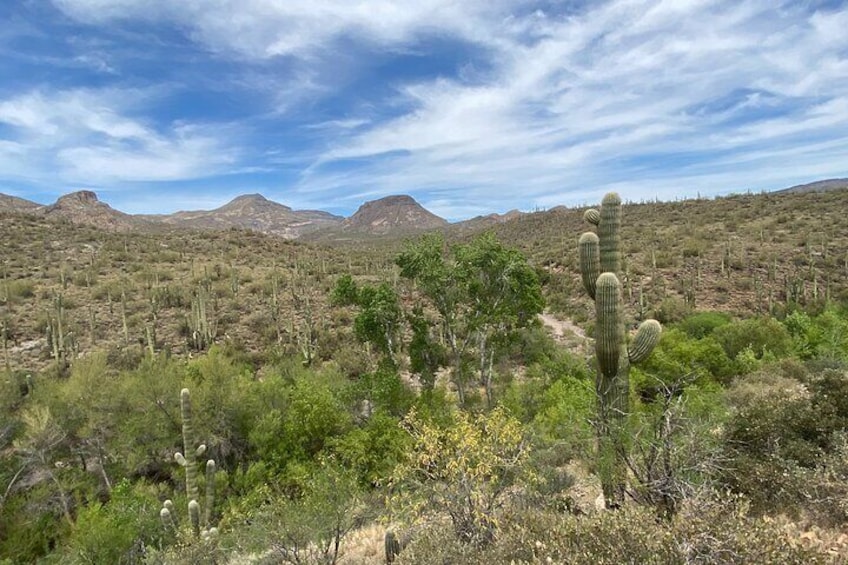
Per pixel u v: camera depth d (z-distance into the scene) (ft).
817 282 105.40
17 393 53.67
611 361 23.93
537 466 26.61
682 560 11.93
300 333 94.22
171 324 98.12
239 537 28.02
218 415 48.80
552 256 167.94
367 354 70.28
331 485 28.35
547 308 134.82
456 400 49.93
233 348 86.48
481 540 18.26
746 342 71.10
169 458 48.34
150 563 28.50
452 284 46.16
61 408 48.08
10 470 43.16
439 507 20.26
